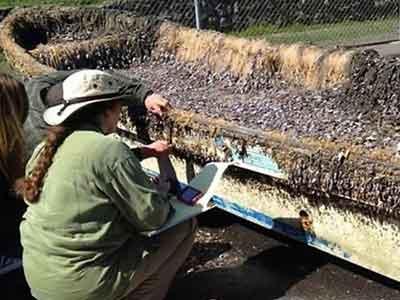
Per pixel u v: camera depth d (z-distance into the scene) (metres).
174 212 2.78
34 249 2.55
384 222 2.58
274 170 2.92
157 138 3.46
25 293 3.18
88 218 2.47
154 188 2.60
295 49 4.35
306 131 3.40
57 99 2.58
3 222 3.20
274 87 4.43
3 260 3.25
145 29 5.43
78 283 2.51
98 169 2.44
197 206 2.85
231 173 3.22
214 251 3.56
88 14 5.79
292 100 4.10
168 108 3.34
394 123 3.50
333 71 4.11
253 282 3.26
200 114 3.46
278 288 3.20
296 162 2.79
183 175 3.49
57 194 2.46
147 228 2.59
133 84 3.36
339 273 3.27
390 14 10.06
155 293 2.83
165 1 8.62
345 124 3.52
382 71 3.76
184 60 5.12
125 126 3.65
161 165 3.09
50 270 2.52
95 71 2.65
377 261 2.69
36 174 2.52
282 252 3.50
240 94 4.43
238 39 4.69
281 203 3.04
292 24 9.60
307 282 3.22
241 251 3.55
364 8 9.95
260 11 9.38
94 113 2.57
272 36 9.20
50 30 5.70
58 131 2.53
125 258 2.60
